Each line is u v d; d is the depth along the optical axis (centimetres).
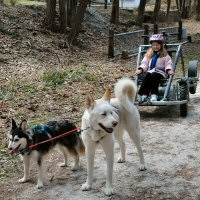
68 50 851
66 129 301
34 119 435
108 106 248
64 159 326
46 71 645
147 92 433
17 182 297
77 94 538
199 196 266
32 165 327
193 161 326
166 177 297
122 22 1475
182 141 374
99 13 1492
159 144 369
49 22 962
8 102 486
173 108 488
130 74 680
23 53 748
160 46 445
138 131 301
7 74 618
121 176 301
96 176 302
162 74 437
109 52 855
